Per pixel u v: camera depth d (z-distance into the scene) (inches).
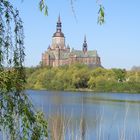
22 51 207.3
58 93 4933.6
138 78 5580.7
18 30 207.0
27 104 205.2
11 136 198.5
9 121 199.0
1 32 201.8
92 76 5629.9
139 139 824.9
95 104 3181.6
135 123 1366.9
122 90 5477.4
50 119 498.0
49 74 5472.4
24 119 199.5
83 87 5664.4
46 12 210.8
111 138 935.0
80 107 2650.1
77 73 5595.5
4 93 199.0
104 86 5546.3
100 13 195.5
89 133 907.4
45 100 3275.1
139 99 4175.7
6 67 202.7
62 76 5526.6
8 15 204.4
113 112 2192.4
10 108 199.5
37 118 204.7
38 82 5423.2
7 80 196.9
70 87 5551.2
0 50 200.2
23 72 207.8
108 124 1279.5
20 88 203.9
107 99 4067.4
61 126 494.0
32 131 200.8
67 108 2359.7
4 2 204.5
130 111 2316.7
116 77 5654.5
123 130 530.9
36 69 5521.7
